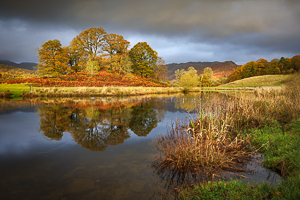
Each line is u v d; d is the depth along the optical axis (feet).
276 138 15.96
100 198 9.02
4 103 48.16
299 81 60.03
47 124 25.71
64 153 15.28
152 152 15.43
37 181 10.71
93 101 55.21
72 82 98.37
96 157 14.40
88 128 23.72
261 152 14.78
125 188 9.96
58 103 49.26
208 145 13.89
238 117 23.30
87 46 142.41
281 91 38.45
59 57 114.62
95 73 127.03
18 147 16.66
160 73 194.18
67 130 22.66
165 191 9.61
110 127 24.29
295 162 11.17
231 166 12.34
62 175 11.46
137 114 34.12
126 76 134.51
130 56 169.07
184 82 128.98
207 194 8.82
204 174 11.32
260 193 8.38
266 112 24.61
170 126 24.67
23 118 29.53
